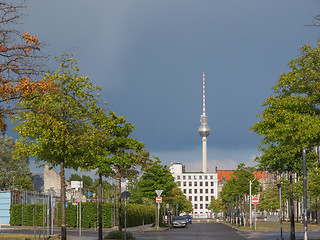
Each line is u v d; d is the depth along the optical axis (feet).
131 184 377.91
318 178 175.22
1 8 49.60
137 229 181.16
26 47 51.11
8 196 222.28
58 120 82.48
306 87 62.80
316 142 62.44
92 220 188.24
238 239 114.52
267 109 67.97
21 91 52.70
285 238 116.06
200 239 114.73
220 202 468.75
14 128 81.92
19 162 343.46
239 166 222.07
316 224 256.32
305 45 62.85
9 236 115.14
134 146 112.57
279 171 108.37
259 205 372.38
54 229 174.81
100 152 93.15
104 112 91.25
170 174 202.69
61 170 86.17
